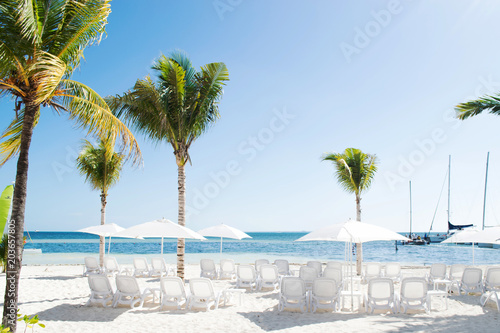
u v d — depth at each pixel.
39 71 5.51
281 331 6.67
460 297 10.30
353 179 14.96
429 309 8.38
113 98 10.73
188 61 11.48
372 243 61.62
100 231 12.79
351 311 8.37
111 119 6.59
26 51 5.48
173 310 8.38
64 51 6.15
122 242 57.75
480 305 9.14
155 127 11.03
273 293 10.88
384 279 8.12
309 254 35.56
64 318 7.56
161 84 11.28
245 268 11.63
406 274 15.46
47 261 23.78
